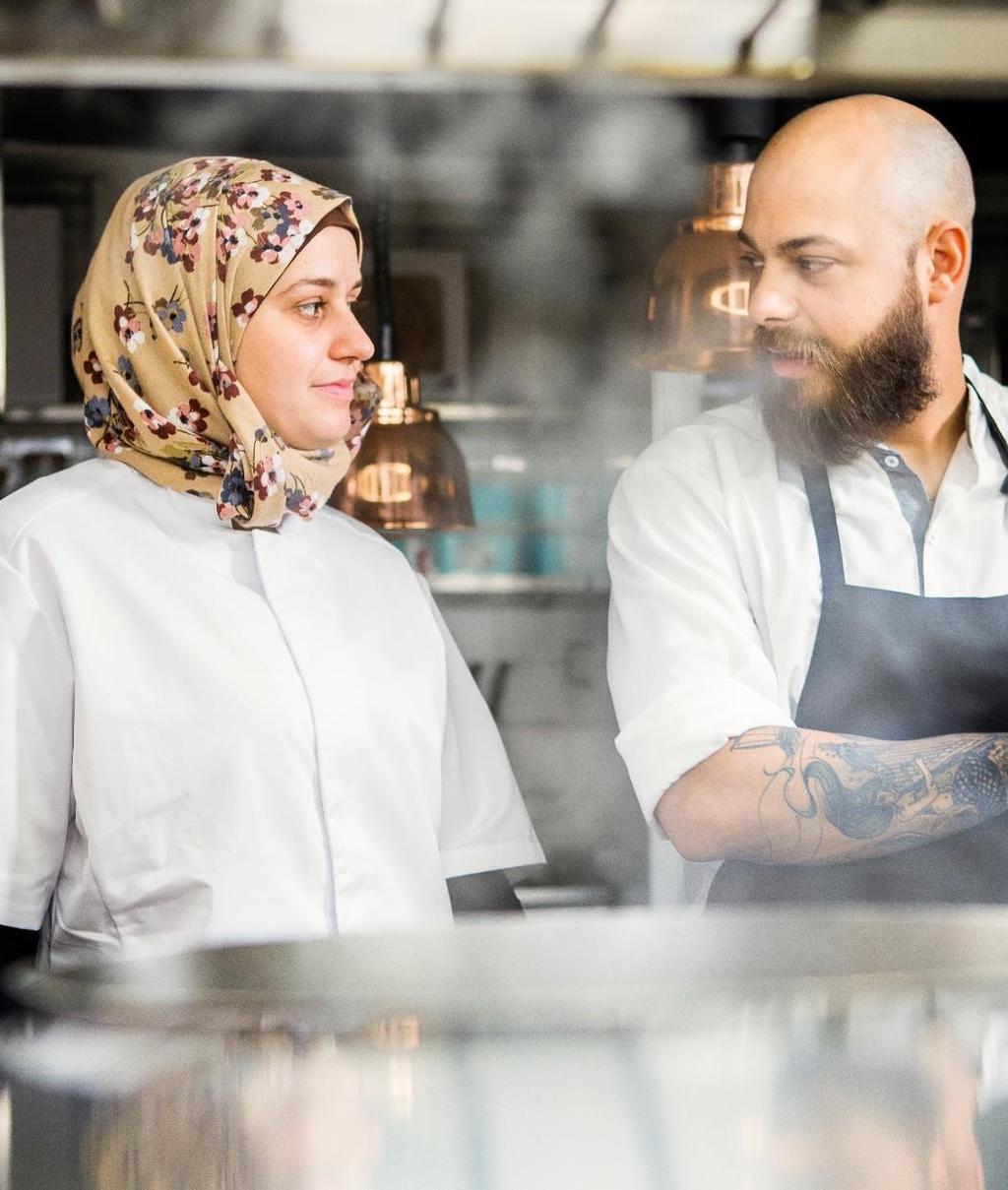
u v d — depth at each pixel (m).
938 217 1.46
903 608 1.47
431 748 1.49
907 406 1.46
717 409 1.62
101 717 1.36
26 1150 0.48
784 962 0.55
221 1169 0.46
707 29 1.32
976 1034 0.47
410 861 1.45
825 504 1.49
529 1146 0.44
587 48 1.33
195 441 1.47
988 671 1.46
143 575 1.41
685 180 3.71
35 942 1.36
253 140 3.15
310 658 1.42
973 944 0.54
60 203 3.71
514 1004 0.46
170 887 1.35
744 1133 0.44
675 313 2.01
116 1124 0.47
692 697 1.39
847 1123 0.45
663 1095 0.44
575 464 3.77
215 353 1.44
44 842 1.35
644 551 1.50
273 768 1.38
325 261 1.46
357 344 1.48
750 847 1.35
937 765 1.33
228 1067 0.46
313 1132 0.45
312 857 1.38
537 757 3.67
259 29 1.29
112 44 1.29
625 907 3.31
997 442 1.50
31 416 3.47
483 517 3.71
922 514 1.48
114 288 1.49
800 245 1.43
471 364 3.92
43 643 1.37
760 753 1.34
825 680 1.47
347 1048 0.46
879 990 0.47
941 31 1.34
